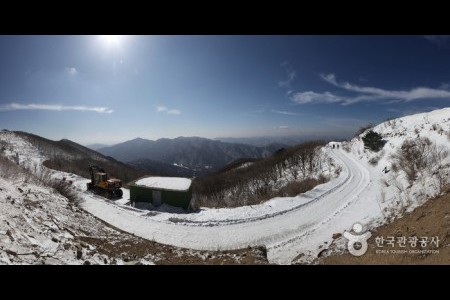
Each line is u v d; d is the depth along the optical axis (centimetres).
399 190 2162
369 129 6494
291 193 3397
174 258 1375
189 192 2781
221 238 1934
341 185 3334
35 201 1542
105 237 1591
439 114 4378
